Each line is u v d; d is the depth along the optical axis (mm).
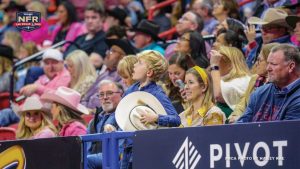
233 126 12914
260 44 18359
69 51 24000
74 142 14648
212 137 13094
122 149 14680
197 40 18531
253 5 23969
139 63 15242
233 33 18375
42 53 23406
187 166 13305
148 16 25234
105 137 14375
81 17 29156
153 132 13734
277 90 13930
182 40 18594
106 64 20469
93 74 20781
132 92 15062
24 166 15195
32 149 15125
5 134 19078
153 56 15242
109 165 14336
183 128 13414
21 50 24875
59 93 17641
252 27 18547
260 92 14102
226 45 18328
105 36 22703
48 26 27719
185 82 15641
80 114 17766
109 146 14352
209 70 17391
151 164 13719
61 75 21328
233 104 16375
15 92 23359
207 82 15406
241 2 23516
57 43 24797
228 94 16375
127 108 14953
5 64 23156
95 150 15859
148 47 21719
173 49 21219
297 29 17016
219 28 19203
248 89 15883
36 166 15070
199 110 15383
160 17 25094
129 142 14352
